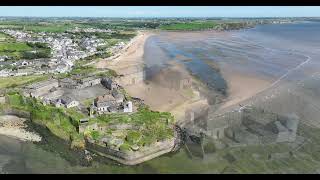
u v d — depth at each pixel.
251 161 122.88
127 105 165.38
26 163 128.62
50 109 166.38
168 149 134.38
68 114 159.00
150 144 130.88
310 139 136.25
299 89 195.12
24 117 173.38
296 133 140.88
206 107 175.38
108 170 123.38
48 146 142.12
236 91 199.50
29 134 154.00
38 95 196.38
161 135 137.62
